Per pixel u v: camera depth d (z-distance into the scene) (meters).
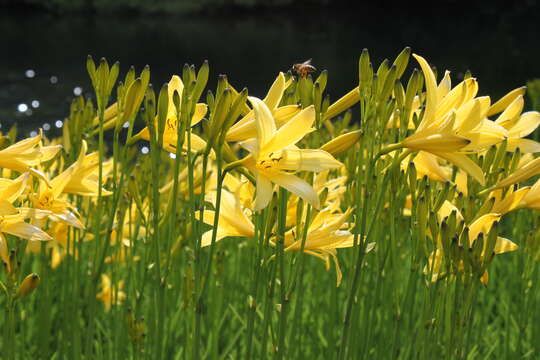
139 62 26.55
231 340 4.61
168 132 2.72
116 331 3.64
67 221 2.75
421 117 2.82
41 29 37.84
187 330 3.60
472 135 2.65
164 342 4.13
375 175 3.16
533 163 2.95
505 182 2.98
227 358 4.66
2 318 4.55
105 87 2.77
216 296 4.39
